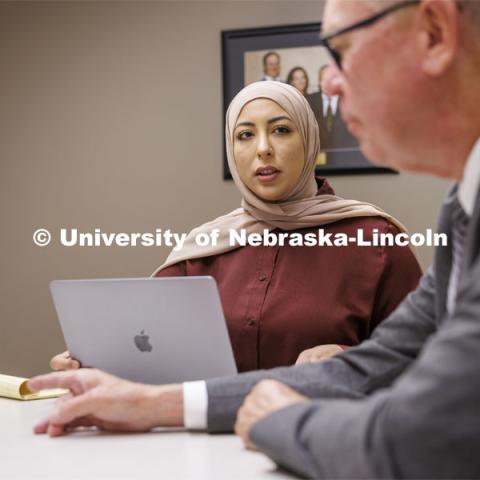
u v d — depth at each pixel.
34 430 1.20
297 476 0.89
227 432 1.15
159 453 1.03
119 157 3.47
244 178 2.06
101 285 1.32
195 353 1.30
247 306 1.96
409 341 1.14
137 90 3.46
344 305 1.94
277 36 3.26
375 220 2.04
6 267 3.56
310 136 2.07
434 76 0.81
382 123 0.87
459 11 0.79
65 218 3.52
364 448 0.69
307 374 1.15
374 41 0.84
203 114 3.38
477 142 0.84
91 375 1.21
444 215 1.02
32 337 3.53
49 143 3.54
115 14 3.49
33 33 3.57
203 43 3.39
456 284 0.98
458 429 0.62
